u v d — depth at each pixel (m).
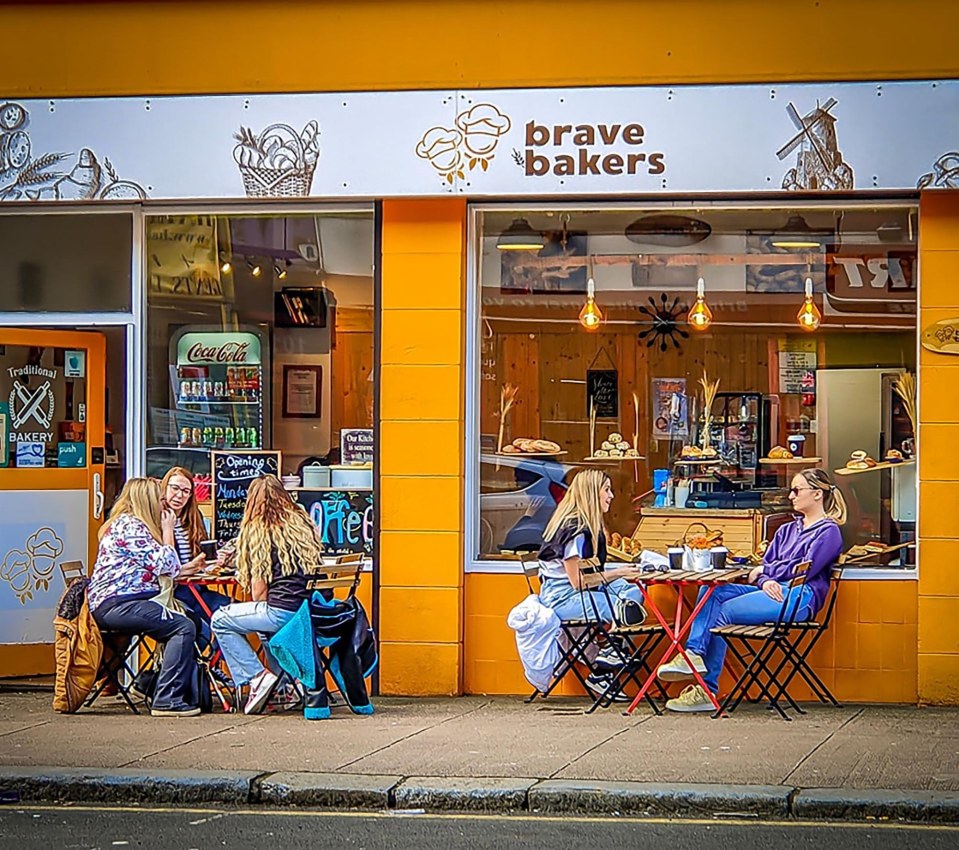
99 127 11.48
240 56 11.34
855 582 10.97
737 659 11.10
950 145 10.69
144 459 11.87
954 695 10.76
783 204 11.16
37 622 12.29
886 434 11.19
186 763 8.70
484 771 8.45
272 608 10.22
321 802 8.09
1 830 7.56
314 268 11.61
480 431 11.48
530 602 10.80
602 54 10.99
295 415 11.69
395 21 11.17
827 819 7.79
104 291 11.84
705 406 11.43
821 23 10.80
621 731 9.71
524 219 11.48
